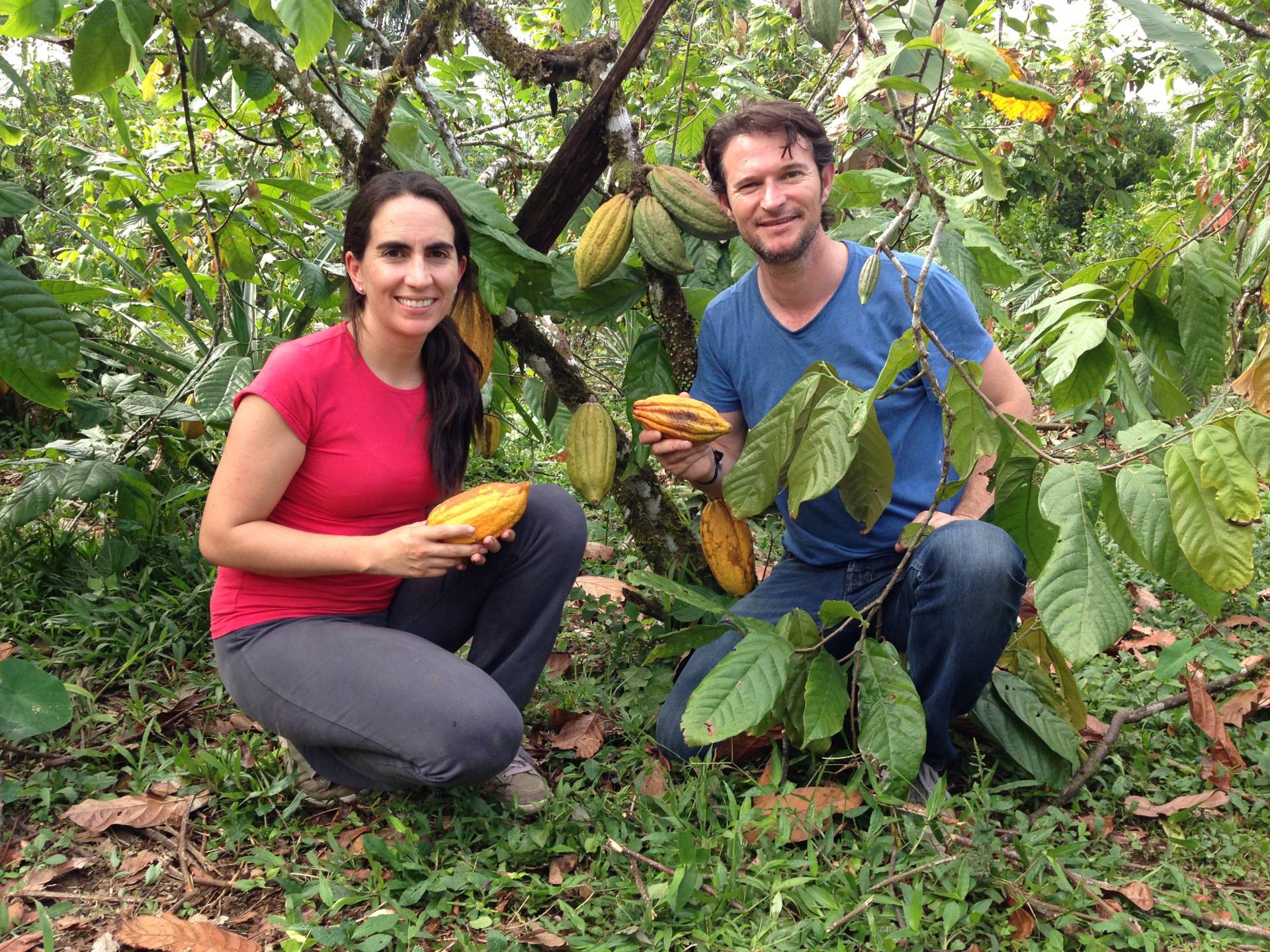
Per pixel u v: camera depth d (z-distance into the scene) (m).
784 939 1.75
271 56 2.86
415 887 1.90
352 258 2.04
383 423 2.09
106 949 1.76
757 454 2.19
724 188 2.36
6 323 2.44
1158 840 2.17
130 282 4.91
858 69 1.85
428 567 1.97
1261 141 4.41
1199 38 2.03
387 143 2.55
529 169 3.77
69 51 3.05
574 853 2.05
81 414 3.72
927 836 2.04
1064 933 1.85
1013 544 2.10
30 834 2.08
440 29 2.40
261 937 1.83
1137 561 1.94
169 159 4.61
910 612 2.32
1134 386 2.29
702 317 2.66
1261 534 3.60
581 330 4.69
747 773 2.35
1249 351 3.26
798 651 2.13
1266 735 2.49
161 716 2.52
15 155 5.50
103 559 3.02
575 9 3.10
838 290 2.41
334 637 2.03
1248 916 1.88
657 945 1.76
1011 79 1.65
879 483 2.12
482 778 1.98
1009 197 7.47
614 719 2.62
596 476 2.58
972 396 1.91
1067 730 2.31
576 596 3.07
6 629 2.74
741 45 5.50
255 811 2.17
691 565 3.03
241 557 1.99
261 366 3.33
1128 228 6.77
